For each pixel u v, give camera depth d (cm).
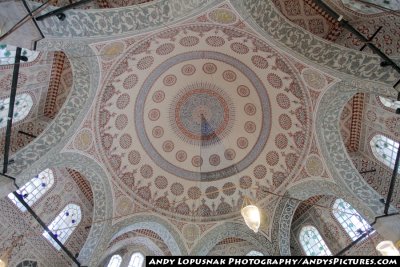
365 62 722
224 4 776
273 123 1052
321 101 905
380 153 1041
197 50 990
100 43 801
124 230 1006
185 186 1119
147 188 1077
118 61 908
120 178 1036
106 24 758
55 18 670
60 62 1039
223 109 1111
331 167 913
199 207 1095
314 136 950
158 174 1106
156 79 1039
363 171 1060
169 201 1088
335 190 898
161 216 1059
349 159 882
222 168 1129
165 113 1103
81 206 1145
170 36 897
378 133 1036
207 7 784
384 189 1002
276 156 1055
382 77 699
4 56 912
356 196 840
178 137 1132
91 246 937
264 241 1015
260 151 1088
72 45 749
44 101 1073
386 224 750
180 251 1013
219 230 1062
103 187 997
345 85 817
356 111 1078
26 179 768
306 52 804
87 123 941
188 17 813
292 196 1007
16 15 606
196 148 1143
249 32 857
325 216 1120
